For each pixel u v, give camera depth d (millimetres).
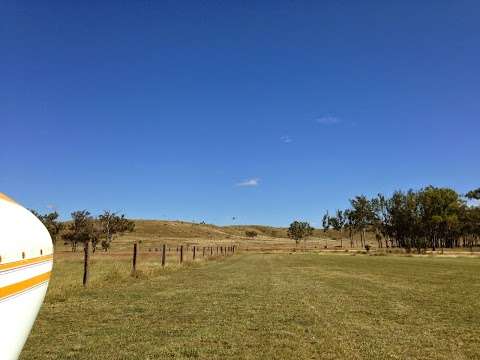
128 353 9133
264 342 10195
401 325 12305
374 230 147500
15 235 4359
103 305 14648
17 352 4801
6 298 4184
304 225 161250
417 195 128125
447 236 143750
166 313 13570
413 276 28719
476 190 135000
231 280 24547
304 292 19266
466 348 9945
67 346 9547
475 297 18062
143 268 27125
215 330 11336
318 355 9234
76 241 72188
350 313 14031
